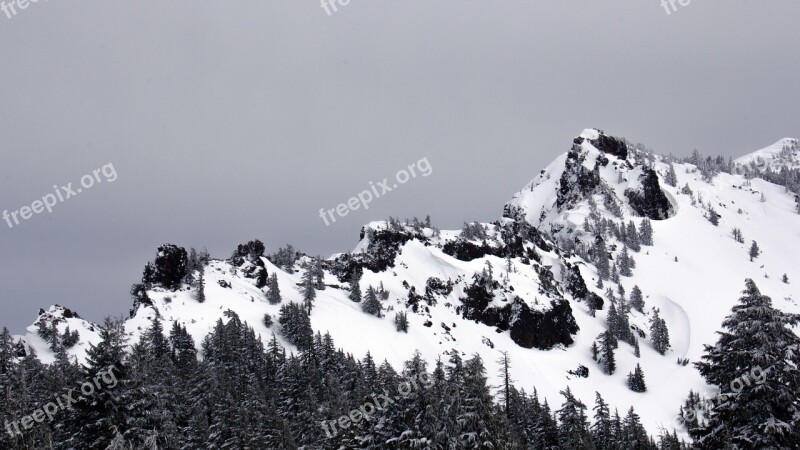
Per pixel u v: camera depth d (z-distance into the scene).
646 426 153.88
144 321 140.12
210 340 131.50
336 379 108.50
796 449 27.77
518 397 100.81
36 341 131.00
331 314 168.75
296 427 90.69
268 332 150.75
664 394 171.50
